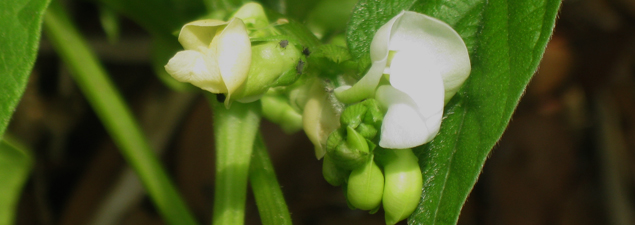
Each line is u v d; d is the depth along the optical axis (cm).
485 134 19
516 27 19
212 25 20
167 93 43
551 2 19
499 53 20
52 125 42
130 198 41
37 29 19
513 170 44
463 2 20
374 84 19
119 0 24
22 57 19
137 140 25
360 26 20
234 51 20
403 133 19
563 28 43
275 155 43
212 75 20
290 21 21
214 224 22
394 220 19
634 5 41
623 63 43
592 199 45
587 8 43
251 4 22
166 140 43
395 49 19
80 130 43
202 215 43
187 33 20
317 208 44
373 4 20
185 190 43
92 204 41
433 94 19
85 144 43
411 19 19
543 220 43
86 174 42
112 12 30
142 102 43
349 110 19
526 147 45
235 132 21
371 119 19
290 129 26
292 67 20
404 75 19
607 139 44
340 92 20
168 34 25
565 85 44
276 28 21
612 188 44
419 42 19
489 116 19
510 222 43
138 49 42
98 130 43
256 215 43
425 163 20
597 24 43
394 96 19
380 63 19
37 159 41
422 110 19
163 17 24
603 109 45
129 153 25
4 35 19
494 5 20
